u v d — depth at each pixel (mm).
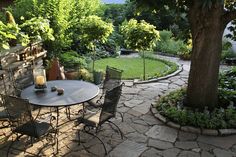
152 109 6457
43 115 6172
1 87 6406
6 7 11031
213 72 5961
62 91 5180
